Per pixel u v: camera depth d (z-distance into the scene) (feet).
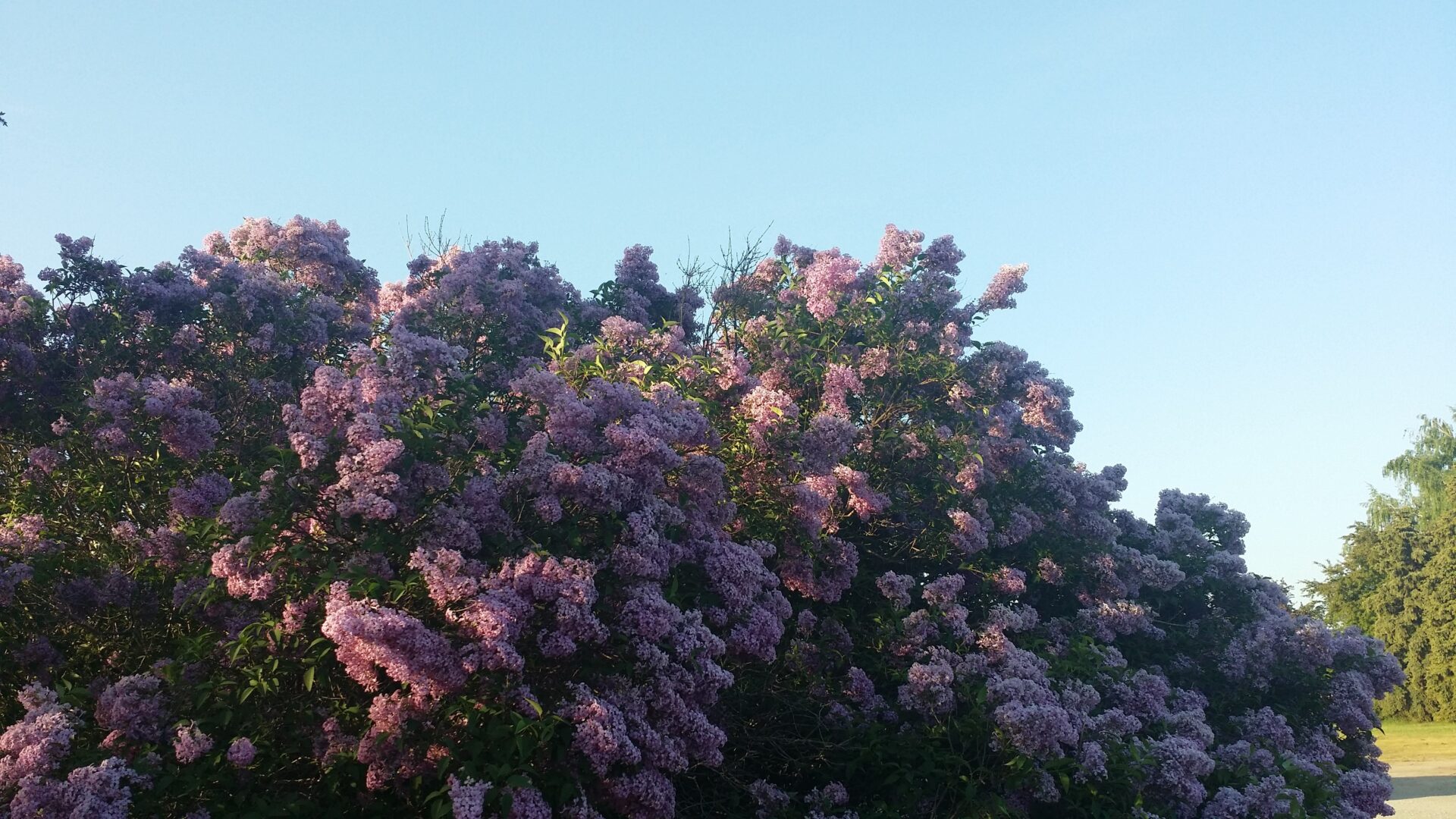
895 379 39.42
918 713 30.48
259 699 22.03
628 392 25.77
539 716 19.71
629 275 45.16
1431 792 77.87
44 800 18.81
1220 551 46.34
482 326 37.73
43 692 21.57
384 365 25.66
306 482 22.11
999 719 27.58
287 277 37.14
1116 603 40.19
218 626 26.02
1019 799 27.76
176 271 34.14
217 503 26.89
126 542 27.45
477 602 20.18
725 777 27.43
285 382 33.01
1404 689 155.12
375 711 20.13
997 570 36.94
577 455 24.59
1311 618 41.47
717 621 25.32
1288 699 40.50
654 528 23.98
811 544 31.07
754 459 30.60
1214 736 35.91
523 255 41.37
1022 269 43.68
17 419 30.40
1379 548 163.43
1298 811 29.25
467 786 18.83
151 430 28.32
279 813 19.79
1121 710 32.94
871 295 40.55
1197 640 42.88
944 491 36.19
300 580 22.20
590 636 21.25
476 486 22.99
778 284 44.80
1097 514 42.24
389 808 20.71
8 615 25.96
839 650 31.99
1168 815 28.53
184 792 19.69
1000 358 42.14
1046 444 45.52
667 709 22.00
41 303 30.86
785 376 37.88
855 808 28.35
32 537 26.91
